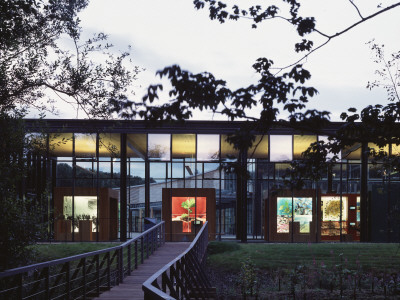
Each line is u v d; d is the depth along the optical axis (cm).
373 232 2619
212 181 2698
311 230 2653
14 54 1059
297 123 696
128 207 2722
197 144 2711
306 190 2678
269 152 2691
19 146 1049
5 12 944
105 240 2619
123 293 939
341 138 748
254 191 2692
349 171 2708
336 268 1480
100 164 2694
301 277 1291
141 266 1401
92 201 2644
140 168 2727
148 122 634
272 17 705
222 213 2688
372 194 2648
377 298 1105
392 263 1692
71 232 2619
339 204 2686
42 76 1076
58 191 2634
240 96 636
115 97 1095
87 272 899
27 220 1029
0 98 1047
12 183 1023
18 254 1059
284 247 2116
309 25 679
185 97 610
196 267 987
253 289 1271
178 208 2678
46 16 1055
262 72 689
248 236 2673
